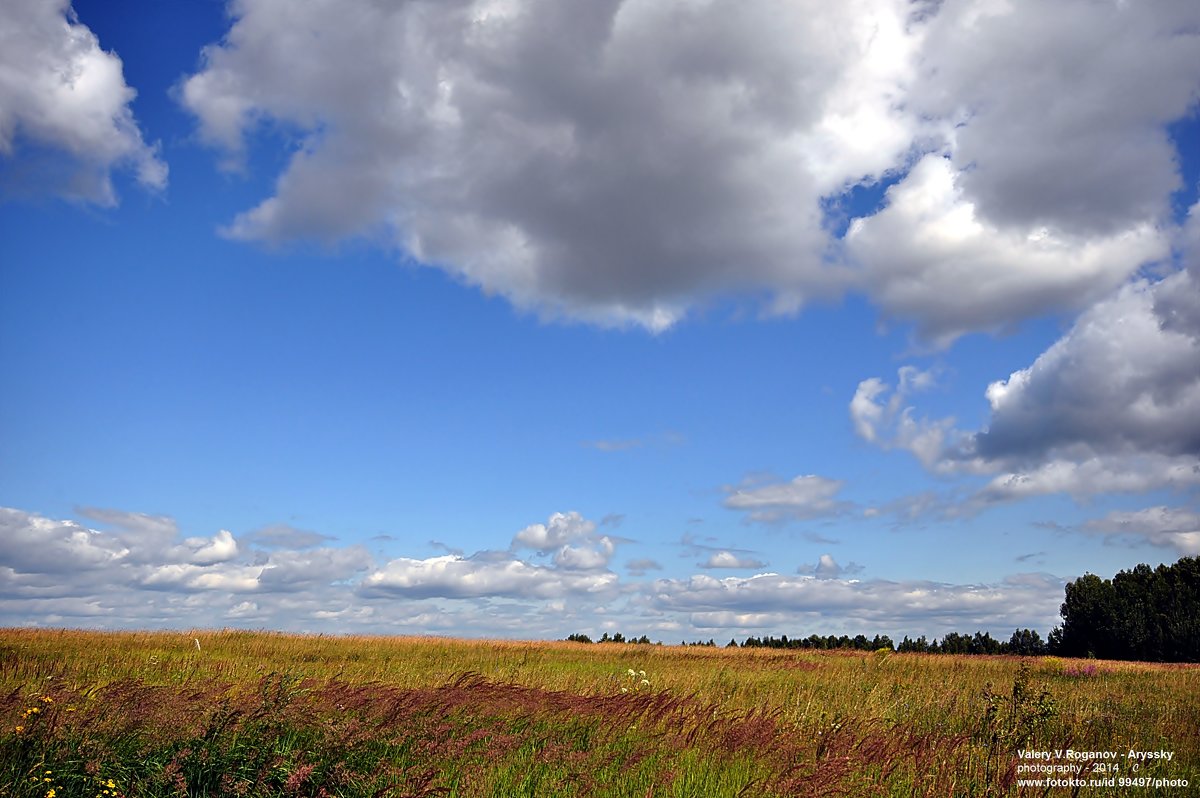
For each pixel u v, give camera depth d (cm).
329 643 3153
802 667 2722
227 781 864
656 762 980
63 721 901
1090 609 8112
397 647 3203
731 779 944
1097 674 2856
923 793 946
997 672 2694
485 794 873
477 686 1233
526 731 1135
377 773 909
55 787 809
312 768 879
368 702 1069
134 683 1024
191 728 920
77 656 2028
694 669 2428
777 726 1166
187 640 2800
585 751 1013
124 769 862
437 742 987
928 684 2056
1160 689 2294
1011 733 1180
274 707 1014
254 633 3228
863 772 984
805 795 878
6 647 2155
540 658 3017
